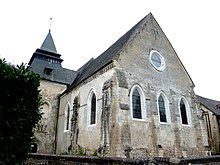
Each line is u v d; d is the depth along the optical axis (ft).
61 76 101.40
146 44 71.36
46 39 110.42
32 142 20.27
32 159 42.39
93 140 59.98
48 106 92.94
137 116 58.65
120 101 54.70
